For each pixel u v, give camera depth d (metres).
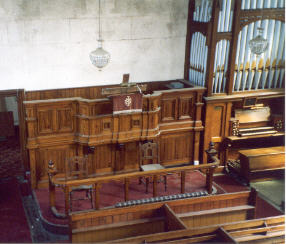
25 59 10.64
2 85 10.66
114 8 11.01
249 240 7.57
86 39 11.02
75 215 8.33
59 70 11.05
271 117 12.53
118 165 11.26
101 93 10.73
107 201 10.09
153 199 9.03
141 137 10.86
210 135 11.92
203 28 11.00
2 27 10.19
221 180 11.90
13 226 9.47
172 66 12.15
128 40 11.43
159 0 11.38
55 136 10.48
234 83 11.61
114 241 7.02
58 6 10.50
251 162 11.52
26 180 11.52
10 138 14.69
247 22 10.88
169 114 11.41
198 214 8.95
